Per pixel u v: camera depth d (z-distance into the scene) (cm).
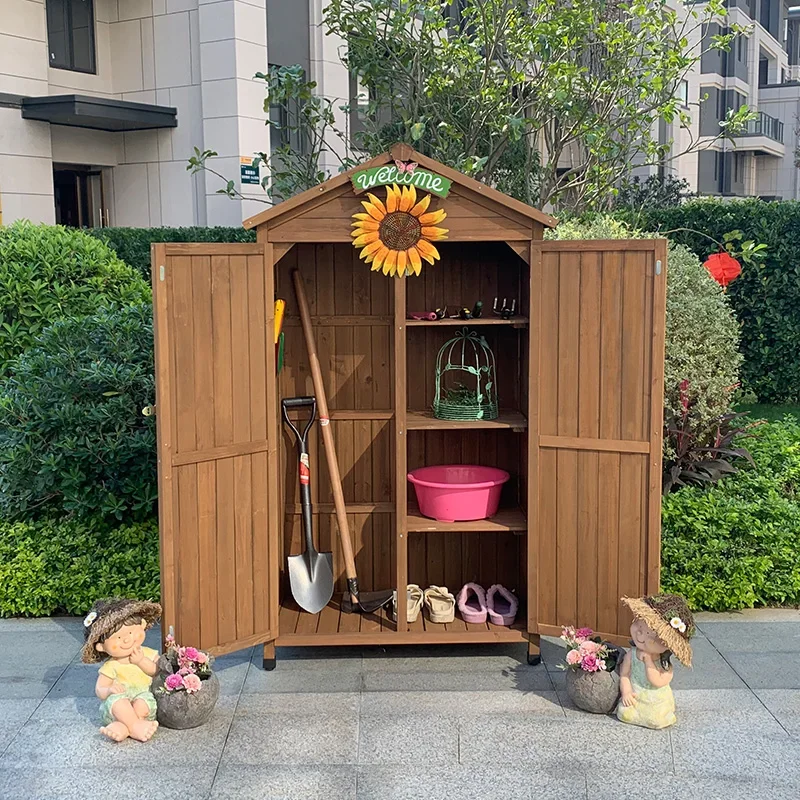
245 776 327
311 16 1194
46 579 475
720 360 576
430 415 445
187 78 1110
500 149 731
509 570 478
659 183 1538
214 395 382
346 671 410
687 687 391
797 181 3116
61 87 1106
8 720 367
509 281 461
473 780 323
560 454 401
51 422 498
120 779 326
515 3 711
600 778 324
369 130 790
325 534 470
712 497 514
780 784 320
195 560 382
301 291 446
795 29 3559
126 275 625
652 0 743
